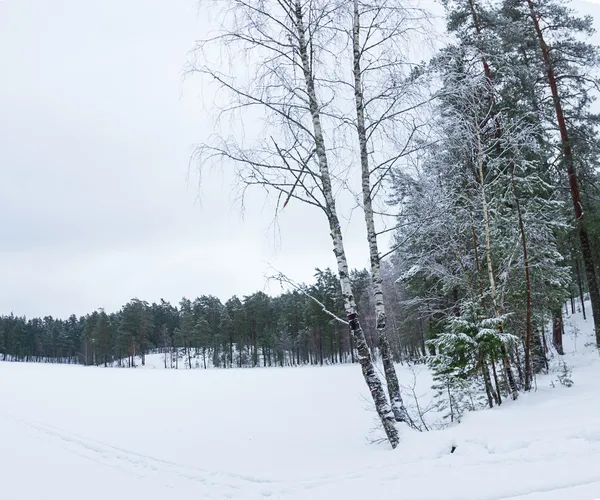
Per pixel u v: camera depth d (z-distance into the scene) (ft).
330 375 86.38
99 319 246.88
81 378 87.15
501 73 38.27
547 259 41.06
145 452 27.32
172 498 18.47
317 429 33.63
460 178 32.63
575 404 23.61
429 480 15.49
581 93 52.70
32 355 336.29
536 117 40.32
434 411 33.99
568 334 94.68
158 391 65.72
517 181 40.22
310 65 25.54
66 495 19.45
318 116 25.57
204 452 27.07
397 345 107.24
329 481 17.76
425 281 52.34
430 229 28.25
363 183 26.99
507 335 27.81
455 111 27.30
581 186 55.62
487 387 30.25
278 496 17.08
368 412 39.60
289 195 24.76
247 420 39.78
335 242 25.22
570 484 13.37
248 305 218.79
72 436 32.60
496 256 36.11
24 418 40.73
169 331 310.65
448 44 25.89
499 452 17.04
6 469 23.91
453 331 29.22
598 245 67.87
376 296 27.12
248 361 233.76
